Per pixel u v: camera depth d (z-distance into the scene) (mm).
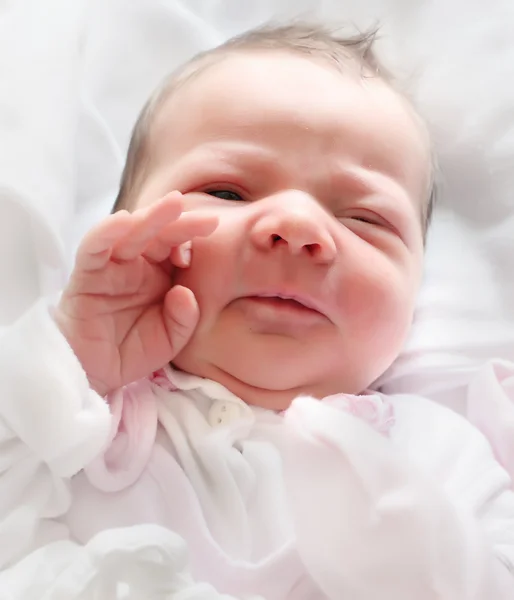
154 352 709
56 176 820
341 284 726
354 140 778
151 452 682
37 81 853
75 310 672
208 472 681
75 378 571
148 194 785
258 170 746
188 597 513
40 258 785
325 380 757
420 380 952
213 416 722
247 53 840
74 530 635
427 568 541
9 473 603
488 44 1148
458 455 786
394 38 1129
